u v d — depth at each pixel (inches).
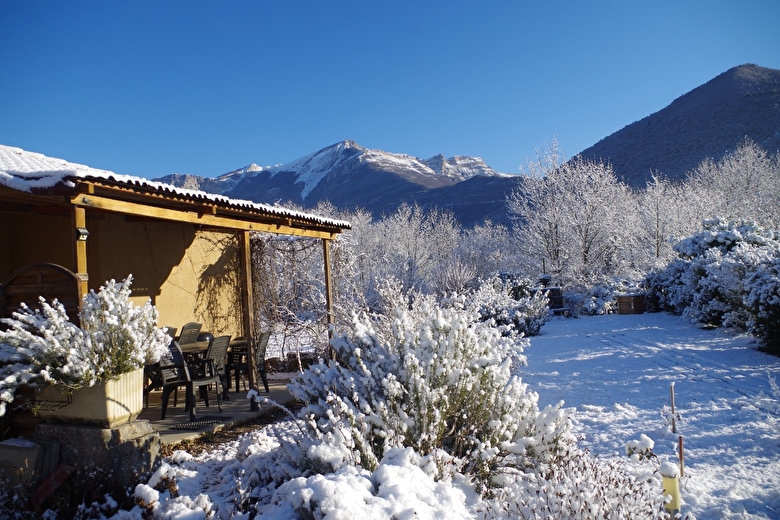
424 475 130.7
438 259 1341.0
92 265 286.4
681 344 398.9
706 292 468.8
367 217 1685.5
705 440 195.5
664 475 132.8
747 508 142.0
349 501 111.1
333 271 456.4
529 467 164.9
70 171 180.2
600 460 179.0
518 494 142.3
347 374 177.8
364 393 172.9
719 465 172.4
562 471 145.7
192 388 247.6
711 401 242.8
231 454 198.1
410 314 264.1
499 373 175.3
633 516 122.0
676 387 274.5
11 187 185.9
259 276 429.7
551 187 970.7
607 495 129.0
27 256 292.0
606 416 237.3
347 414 151.3
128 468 155.8
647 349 390.3
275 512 121.5
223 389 299.0
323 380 181.5
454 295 314.8
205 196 242.4
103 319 163.8
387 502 113.8
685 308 523.5
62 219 285.4
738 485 155.8
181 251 359.3
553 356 398.0
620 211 970.7
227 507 142.5
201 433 225.6
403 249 1272.1
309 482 118.0
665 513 124.3
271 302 428.1
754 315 359.9
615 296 737.0
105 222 293.0
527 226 1017.5
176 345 249.1
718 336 421.4
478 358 175.3
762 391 251.6
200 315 376.2
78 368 151.3
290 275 434.6
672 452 187.0
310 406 170.4
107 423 159.2
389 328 273.4
